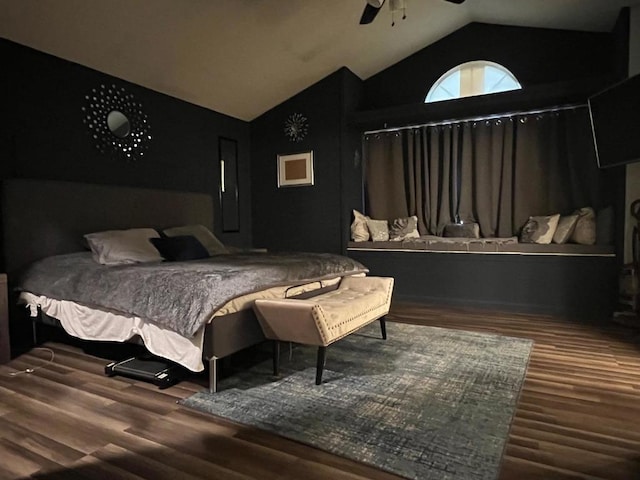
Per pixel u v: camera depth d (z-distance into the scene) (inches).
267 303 97.7
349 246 214.1
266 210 235.9
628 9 149.4
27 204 133.2
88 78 156.7
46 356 120.3
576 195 180.4
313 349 125.3
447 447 69.6
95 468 64.8
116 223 159.8
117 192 160.2
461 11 183.9
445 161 206.5
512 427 76.4
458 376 101.4
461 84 206.7
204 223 200.8
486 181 198.4
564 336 136.7
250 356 119.4
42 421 80.1
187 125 199.9
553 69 187.2
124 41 146.0
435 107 189.3
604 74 159.3
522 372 103.7
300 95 221.5
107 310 107.0
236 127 229.8
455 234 202.4
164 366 103.7
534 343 128.7
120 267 118.2
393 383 97.3
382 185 223.0
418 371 105.0
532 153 188.5
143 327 99.5
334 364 110.9
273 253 169.0
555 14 169.5
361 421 78.8
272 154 232.2
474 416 80.4
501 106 180.5
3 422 80.0
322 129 216.4
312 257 146.4
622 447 69.4
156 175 184.7
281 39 171.9
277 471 63.6
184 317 90.0
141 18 137.3
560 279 170.4
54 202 140.1
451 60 207.0
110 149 165.2
